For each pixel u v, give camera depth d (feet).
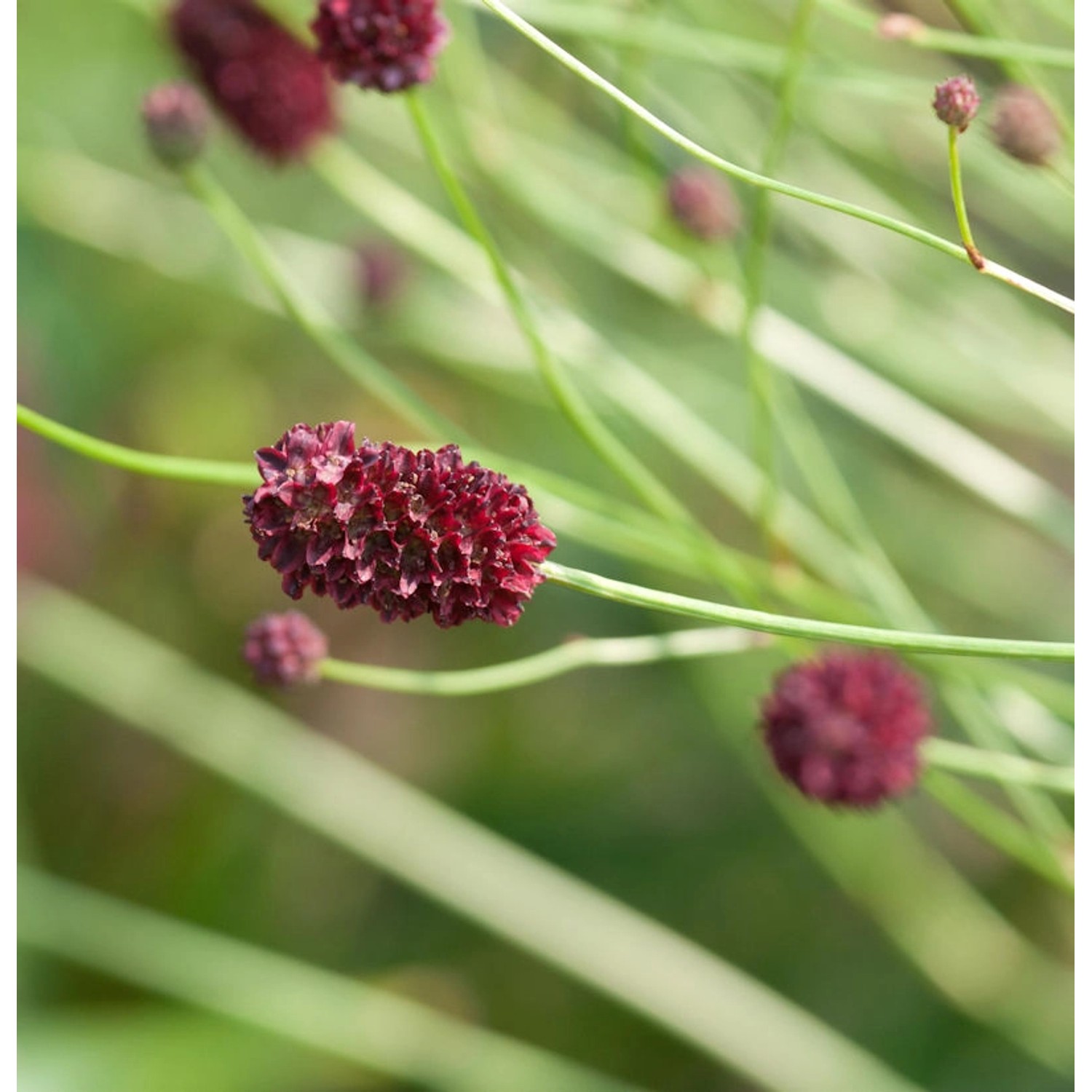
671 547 1.26
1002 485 1.33
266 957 1.42
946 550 1.52
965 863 1.55
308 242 1.44
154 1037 1.45
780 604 1.39
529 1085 1.42
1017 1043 1.47
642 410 1.33
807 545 1.33
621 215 1.43
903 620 1.28
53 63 1.57
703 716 1.57
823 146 1.42
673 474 1.55
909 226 1.14
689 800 1.57
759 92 1.44
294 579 1.12
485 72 1.43
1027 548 1.53
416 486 1.13
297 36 1.33
